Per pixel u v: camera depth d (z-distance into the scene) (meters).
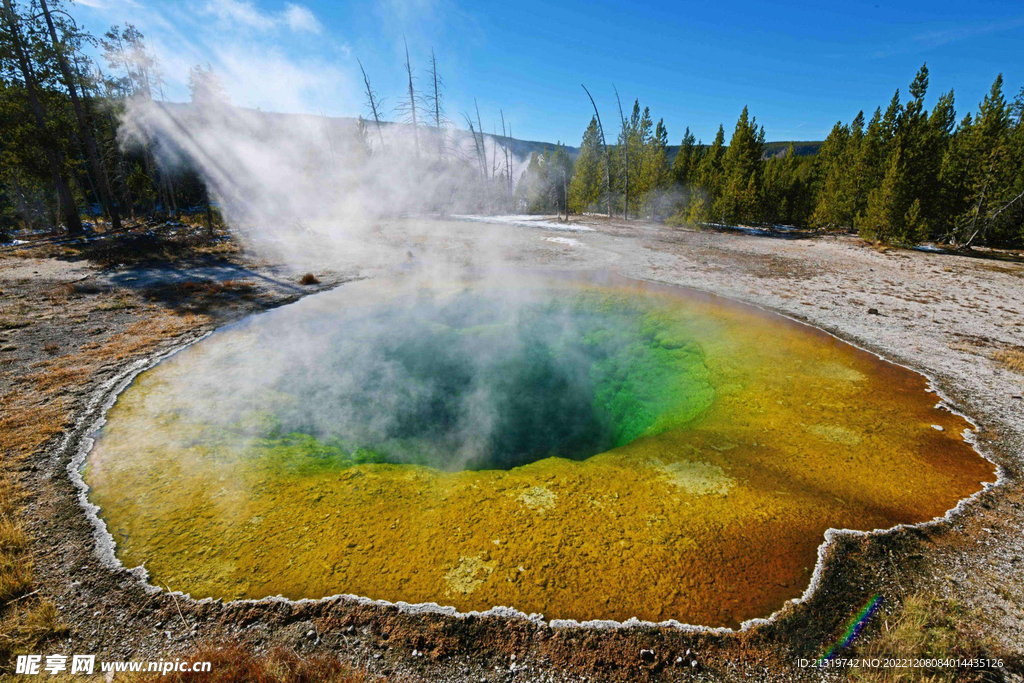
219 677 2.89
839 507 4.48
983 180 19.39
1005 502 4.61
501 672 3.01
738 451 5.46
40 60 17.95
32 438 5.54
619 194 33.72
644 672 3.00
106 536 4.08
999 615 3.41
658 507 4.46
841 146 32.09
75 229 18.91
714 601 3.47
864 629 3.30
